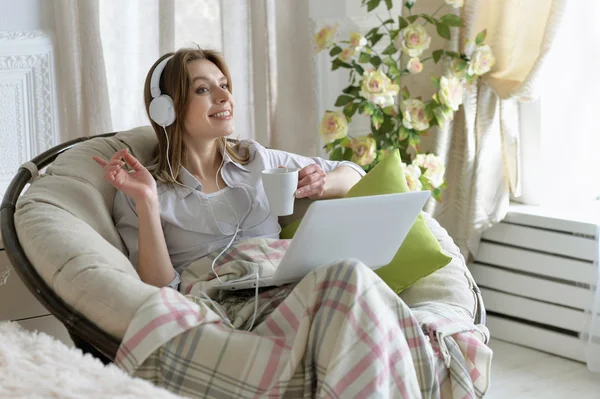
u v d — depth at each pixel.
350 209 1.76
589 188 3.34
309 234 1.75
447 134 3.28
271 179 1.98
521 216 3.29
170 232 2.19
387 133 3.29
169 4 3.05
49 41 2.91
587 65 3.22
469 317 2.10
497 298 3.38
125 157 2.01
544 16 3.15
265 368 1.62
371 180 2.37
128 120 3.10
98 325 1.71
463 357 1.88
